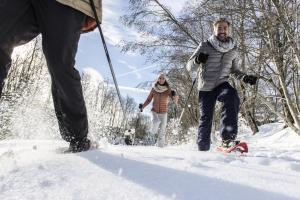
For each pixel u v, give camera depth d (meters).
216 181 1.84
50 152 2.51
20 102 4.64
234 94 4.16
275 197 1.63
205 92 4.47
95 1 2.63
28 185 1.61
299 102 8.60
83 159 2.19
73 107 2.50
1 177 1.70
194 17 10.62
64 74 2.41
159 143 7.87
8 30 2.30
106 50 2.87
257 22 7.67
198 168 2.16
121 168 2.01
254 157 3.24
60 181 1.69
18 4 2.31
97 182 1.71
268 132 12.95
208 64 4.39
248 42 8.18
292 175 2.26
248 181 1.89
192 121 17.30
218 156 2.97
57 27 2.37
